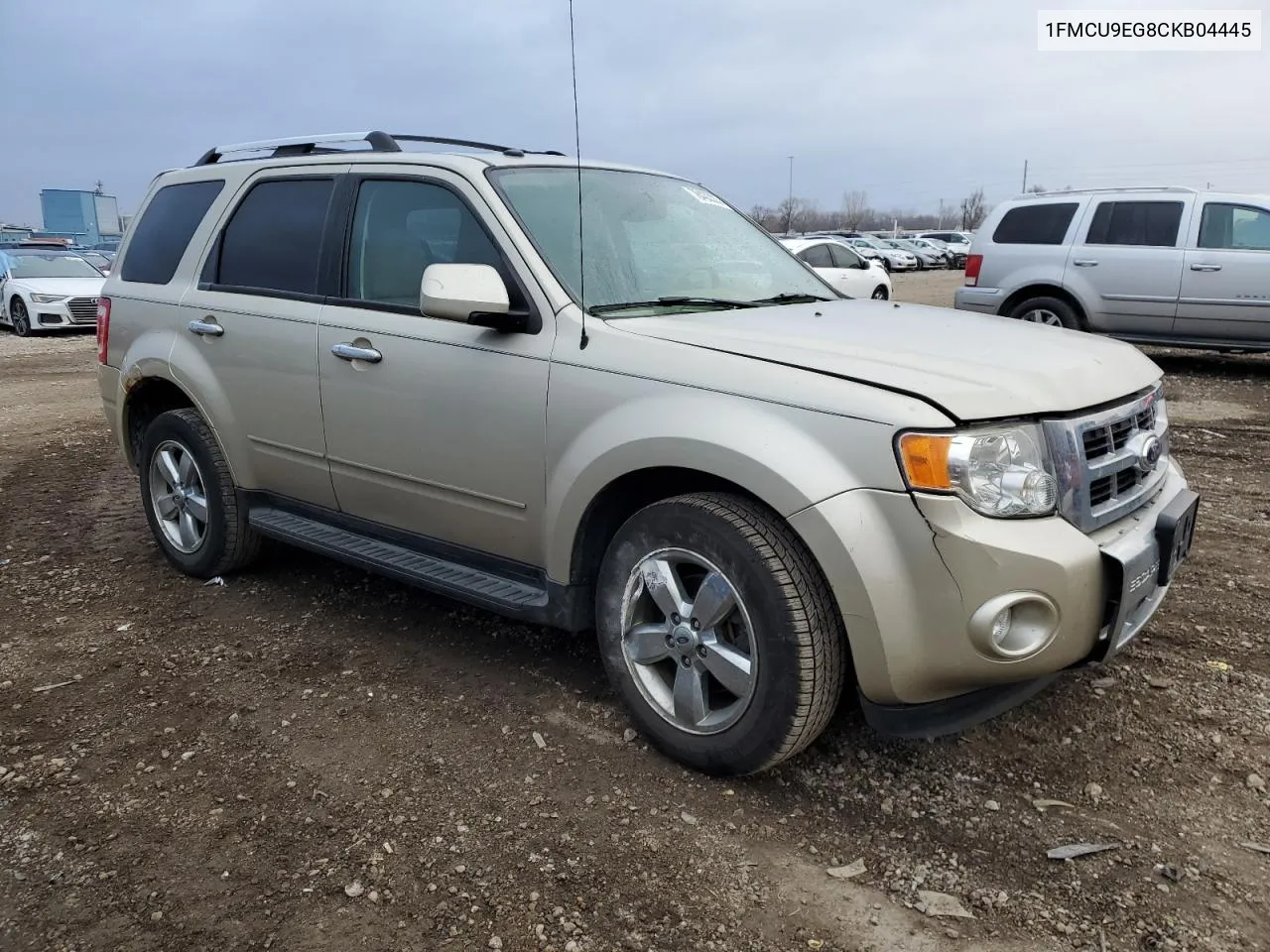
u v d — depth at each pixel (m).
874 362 2.76
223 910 2.44
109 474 7.05
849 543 2.55
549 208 3.56
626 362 3.01
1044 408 2.64
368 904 2.46
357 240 3.89
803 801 2.86
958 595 2.51
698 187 4.43
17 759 3.14
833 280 14.95
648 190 4.06
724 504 2.82
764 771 3.00
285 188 4.27
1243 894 2.44
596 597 3.19
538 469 3.22
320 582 4.68
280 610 4.34
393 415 3.64
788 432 2.67
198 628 4.16
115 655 3.90
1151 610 2.94
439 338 3.48
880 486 2.54
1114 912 2.39
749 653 2.79
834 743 3.15
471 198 3.50
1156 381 3.26
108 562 5.03
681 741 2.99
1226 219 9.91
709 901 2.45
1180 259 10.04
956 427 2.52
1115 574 2.62
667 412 2.88
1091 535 2.69
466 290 3.11
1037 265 10.89
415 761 3.10
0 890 2.53
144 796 2.93
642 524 2.99
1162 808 2.79
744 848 2.65
